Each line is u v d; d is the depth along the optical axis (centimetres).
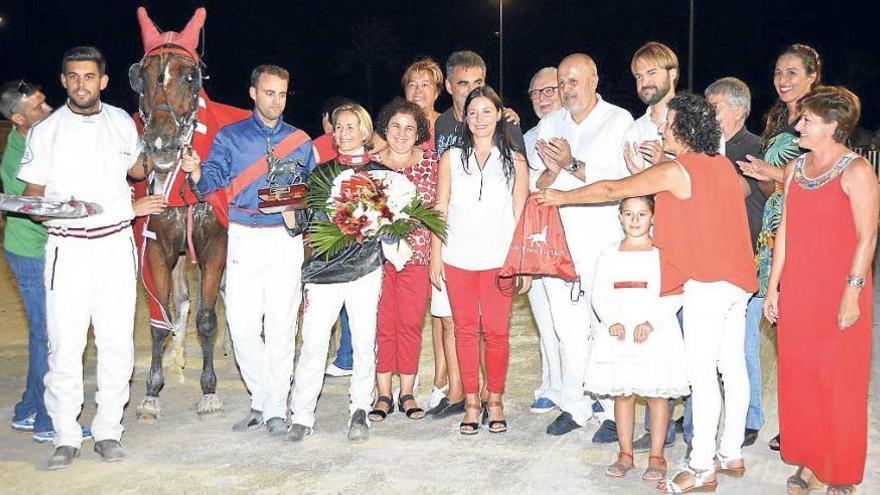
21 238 520
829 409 436
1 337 812
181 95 516
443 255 541
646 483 475
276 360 552
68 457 498
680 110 454
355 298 532
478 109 519
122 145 493
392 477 482
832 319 433
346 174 513
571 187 543
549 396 590
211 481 478
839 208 427
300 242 550
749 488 465
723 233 449
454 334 563
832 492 443
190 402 621
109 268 493
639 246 482
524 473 489
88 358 736
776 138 508
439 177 543
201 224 572
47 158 479
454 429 561
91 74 476
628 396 477
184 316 661
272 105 528
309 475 485
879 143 1661
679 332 481
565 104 543
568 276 520
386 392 590
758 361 523
